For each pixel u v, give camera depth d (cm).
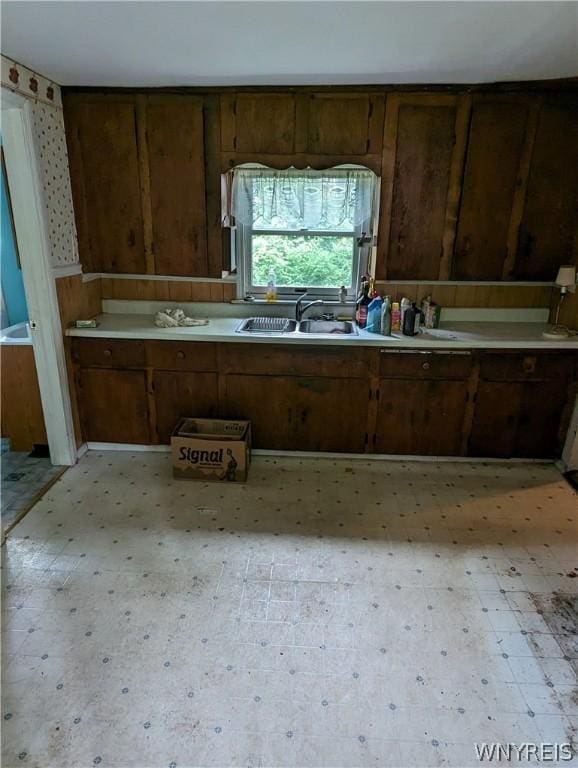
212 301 326
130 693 154
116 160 280
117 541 227
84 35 194
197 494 268
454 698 155
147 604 190
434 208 282
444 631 180
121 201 289
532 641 176
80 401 304
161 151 278
